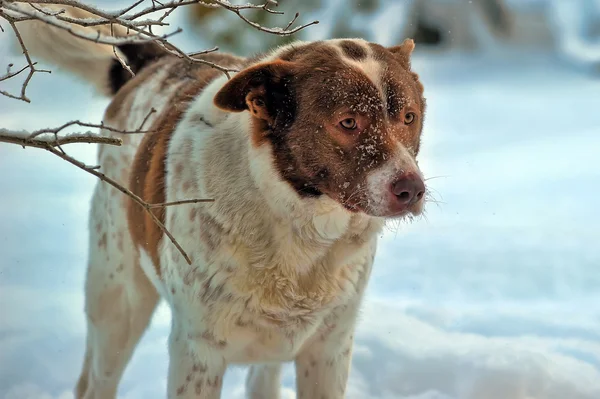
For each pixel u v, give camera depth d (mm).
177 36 21109
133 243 6406
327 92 5152
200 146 5559
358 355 7633
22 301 9266
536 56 32750
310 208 5270
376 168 5020
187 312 5488
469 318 8750
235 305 5336
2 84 18812
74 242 11547
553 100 25109
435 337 8062
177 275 5516
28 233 11852
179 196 5535
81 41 7398
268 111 5281
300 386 5891
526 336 8273
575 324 8594
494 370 7102
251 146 5305
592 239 11969
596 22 34812
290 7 22938
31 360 7875
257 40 19172
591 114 22656
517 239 12000
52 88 19141
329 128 5133
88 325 7055
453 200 14273
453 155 17812
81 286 9852
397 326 8297
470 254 11328
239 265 5293
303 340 5602
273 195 5258
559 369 7199
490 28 33938
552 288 10023
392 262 11031
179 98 6316
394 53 5762
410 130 5332
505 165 16969
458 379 7227
